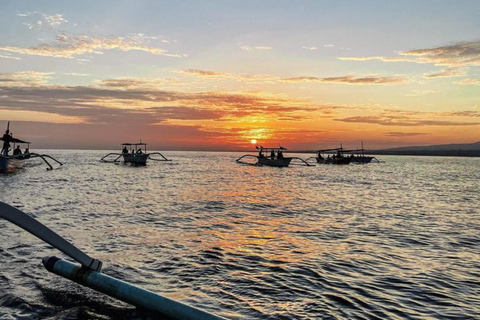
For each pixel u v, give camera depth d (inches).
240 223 524.4
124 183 1224.2
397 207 743.1
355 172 2396.7
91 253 327.0
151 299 177.5
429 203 818.8
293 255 342.6
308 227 501.7
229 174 1936.5
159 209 644.1
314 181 1513.3
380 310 214.2
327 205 762.8
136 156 2623.0
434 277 282.5
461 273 294.8
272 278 270.1
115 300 208.5
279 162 2598.4
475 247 389.7
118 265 291.4
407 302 228.5
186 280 259.9
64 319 183.6
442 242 413.4
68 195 834.8
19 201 711.7
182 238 405.4
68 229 437.4
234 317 197.9
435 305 224.5
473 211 692.1
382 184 1409.9
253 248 367.2
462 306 223.3
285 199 866.1
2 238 365.4
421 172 2618.1
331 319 198.5
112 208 637.9
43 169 1998.0
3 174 1525.6
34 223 193.5
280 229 482.3
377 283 265.0
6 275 253.4
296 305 218.1
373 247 383.6
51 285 233.3
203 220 542.3
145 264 297.0
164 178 1531.7
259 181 1467.8
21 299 209.5
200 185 1221.7
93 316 187.8
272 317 199.0
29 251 319.3
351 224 532.1
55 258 225.0
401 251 367.6
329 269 298.5
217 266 297.1
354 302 225.9
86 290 224.5
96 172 1836.9
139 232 432.1
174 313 168.1
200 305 214.4
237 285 251.9
